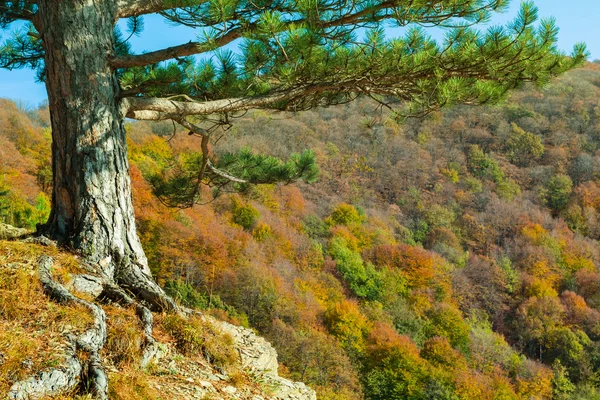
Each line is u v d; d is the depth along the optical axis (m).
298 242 54.19
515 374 43.09
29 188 33.53
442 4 4.92
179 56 4.89
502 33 4.86
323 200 72.62
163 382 3.37
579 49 5.17
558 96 102.56
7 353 2.70
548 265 62.72
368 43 4.78
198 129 5.56
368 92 5.53
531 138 90.56
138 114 5.08
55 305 3.35
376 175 81.56
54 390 2.65
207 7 4.52
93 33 4.56
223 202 52.91
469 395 35.19
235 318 33.91
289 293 41.12
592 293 58.47
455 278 57.19
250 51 4.51
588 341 48.44
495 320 54.41
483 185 82.94
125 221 4.66
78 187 4.48
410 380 34.22
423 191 80.56
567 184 81.25
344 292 50.88
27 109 50.28
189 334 3.98
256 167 7.34
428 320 48.41
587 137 92.06
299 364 33.44
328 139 85.88
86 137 4.50
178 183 7.46
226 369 3.95
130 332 3.50
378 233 64.44
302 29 4.42
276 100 5.16
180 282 34.94
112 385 2.93
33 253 3.97
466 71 5.21
